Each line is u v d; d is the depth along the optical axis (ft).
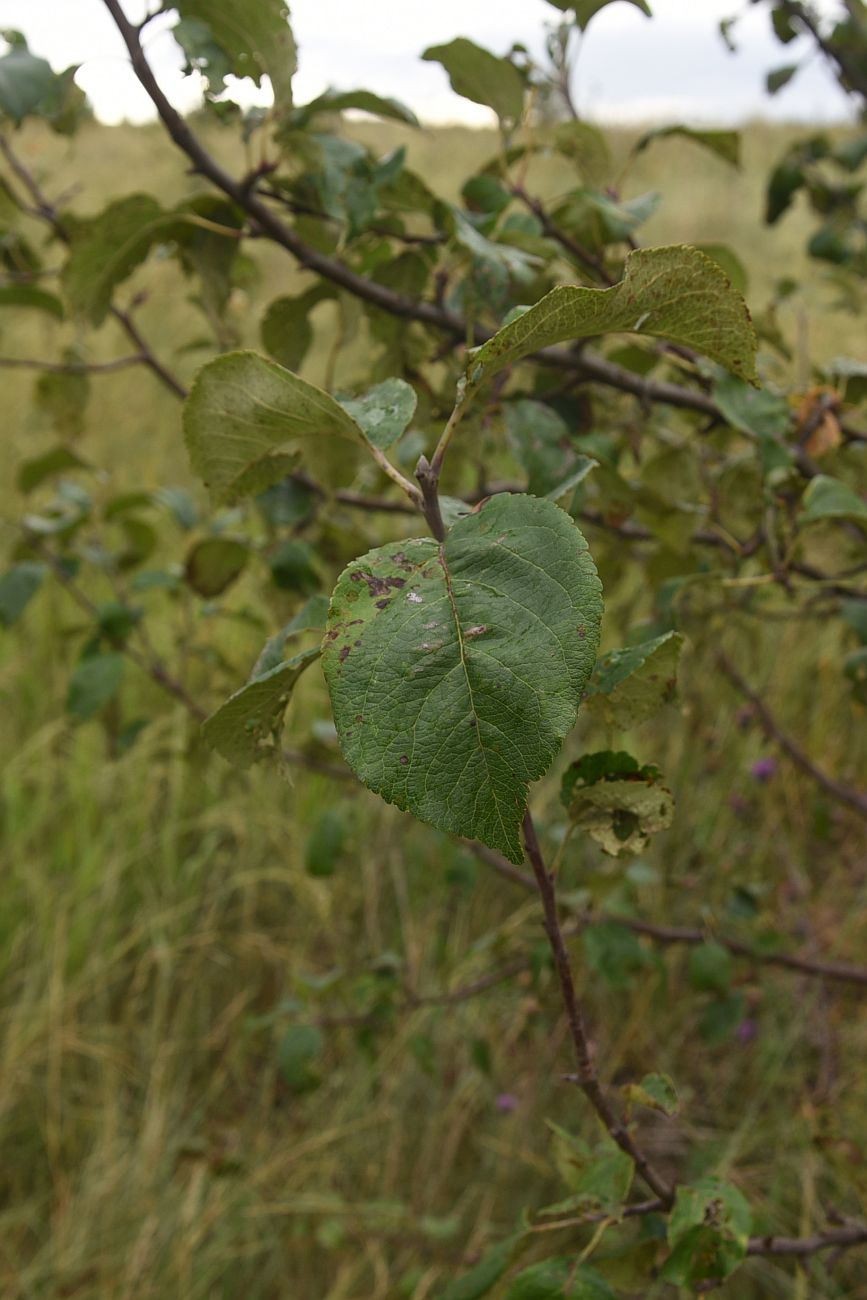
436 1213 4.57
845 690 6.16
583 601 1.70
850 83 4.34
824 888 5.61
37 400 4.09
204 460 2.02
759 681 6.14
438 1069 4.89
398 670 1.71
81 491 4.43
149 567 7.77
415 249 3.00
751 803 5.91
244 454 2.00
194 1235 4.11
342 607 1.73
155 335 11.56
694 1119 4.89
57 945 5.00
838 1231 2.79
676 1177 4.67
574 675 1.68
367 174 2.71
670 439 3.55
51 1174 4.73
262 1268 4.49
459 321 2.93
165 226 2.81
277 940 5.67
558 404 3.25
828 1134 3.55
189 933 5.57
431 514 1.83
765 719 4.51
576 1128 4.73
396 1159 4.66
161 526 8.20
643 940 4.69
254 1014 5.39
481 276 2.61
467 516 1.78
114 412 10.25
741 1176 4.33
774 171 4.74
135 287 11.59
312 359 11.17
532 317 1.77
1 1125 4.72
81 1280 4.17
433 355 3.17
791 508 3.10
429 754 1.69
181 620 6.70
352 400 2.01
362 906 5.79
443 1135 4.80
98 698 4.17
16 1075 4.64
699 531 3.40
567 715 1.68
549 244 2.81
